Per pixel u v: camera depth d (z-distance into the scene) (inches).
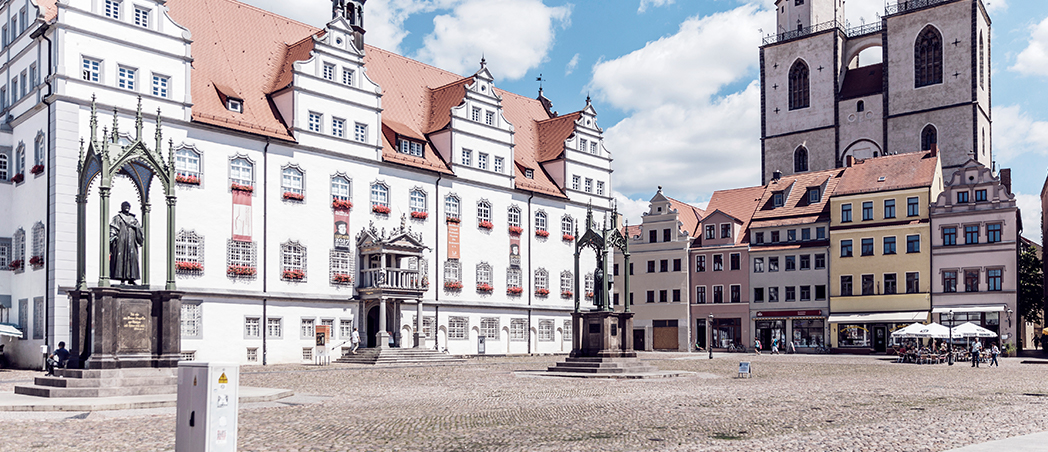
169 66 1953.7
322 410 916.6
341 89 2315.5
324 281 2235.5
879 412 900.6
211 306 1988.2
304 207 2203.5
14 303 1920.5
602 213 3211.1
